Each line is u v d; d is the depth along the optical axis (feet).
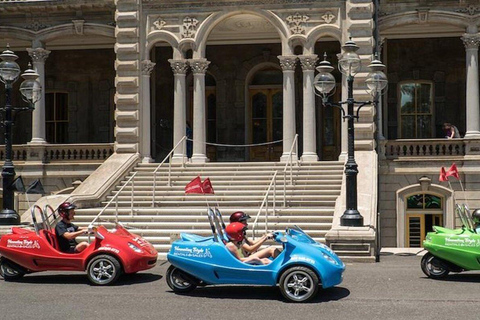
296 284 42.04
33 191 67.72
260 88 107.65
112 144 95.76
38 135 97.55
